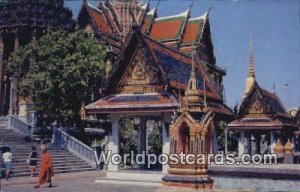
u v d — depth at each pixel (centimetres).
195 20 5653
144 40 2338
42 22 4850
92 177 2653
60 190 2012
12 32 4950
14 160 2761
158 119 2845
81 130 3809
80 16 5344
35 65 3697
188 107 1909
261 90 3000
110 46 4997
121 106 2334
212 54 5681
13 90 4756
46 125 3722
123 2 5575
